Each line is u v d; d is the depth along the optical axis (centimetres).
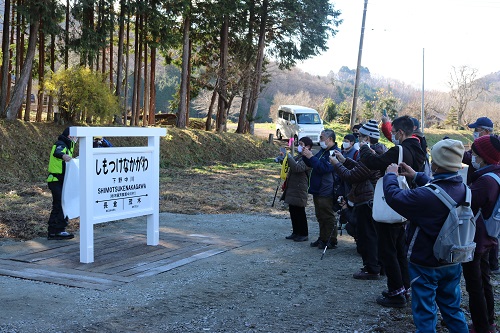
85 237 741
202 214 1225
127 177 804
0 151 1831
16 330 490
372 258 676
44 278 666
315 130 3600
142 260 765
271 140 3300
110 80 2627
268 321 528
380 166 541
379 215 555
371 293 625
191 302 583
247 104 3456
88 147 735
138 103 2734
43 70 2261
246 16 3225
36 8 1970
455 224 403
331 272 714
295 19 3231
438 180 419
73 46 2233
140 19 2656
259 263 759
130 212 812
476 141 483
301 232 921
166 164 2358
